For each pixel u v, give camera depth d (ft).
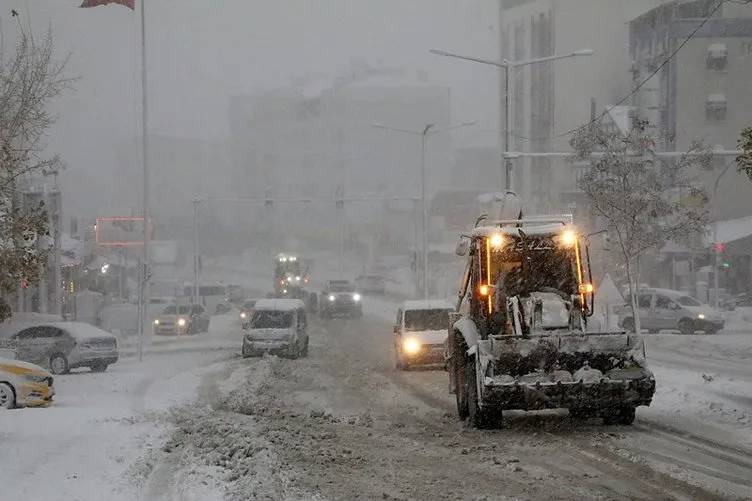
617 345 133.59
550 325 141.28
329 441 130.11
